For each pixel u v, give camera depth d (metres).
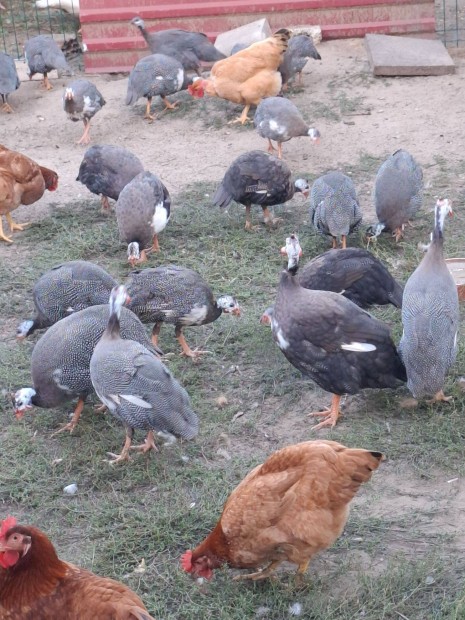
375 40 18.77
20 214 13.97
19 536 5.78
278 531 6.60
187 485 8.27
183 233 13.01
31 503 8.10
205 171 14.98
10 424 9.25
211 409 9.32
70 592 5.82
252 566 6.91
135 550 7.52
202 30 19.27
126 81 18.94
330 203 11.80
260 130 14.84
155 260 12.27
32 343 10.62
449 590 6.89
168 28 19.19
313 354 8.59
